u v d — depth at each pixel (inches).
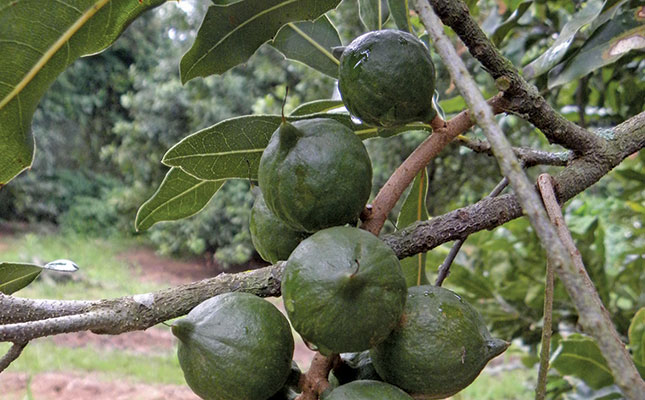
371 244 40.9
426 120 50.4
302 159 45.3
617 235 230.1
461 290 157.6
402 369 43.5
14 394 273.1
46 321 38.5
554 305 129.9
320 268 40.0
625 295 129.8
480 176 294.5
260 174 47.6
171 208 71.2
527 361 144.6
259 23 57.1
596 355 93.4
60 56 51.8
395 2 66.7
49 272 470.6
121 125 572.1
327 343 40.5
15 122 53.4
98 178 679.7
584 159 55.7
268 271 48.3
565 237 42.3
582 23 82.4
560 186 54.4
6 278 58.0
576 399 99.0
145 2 51.2
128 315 45.1
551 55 81.9
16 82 51.6
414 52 48.6
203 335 43.0
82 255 562.3
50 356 318.7
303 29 75.6
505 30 107.2
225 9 54.7
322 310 39.4
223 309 43.8
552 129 54.0
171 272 555.2
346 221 46.7
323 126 47.0
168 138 554.6
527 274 138.0
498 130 27.3
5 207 629.0
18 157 55.0
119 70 679.1
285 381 44.5
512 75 51.1
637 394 23.2
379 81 48.2
